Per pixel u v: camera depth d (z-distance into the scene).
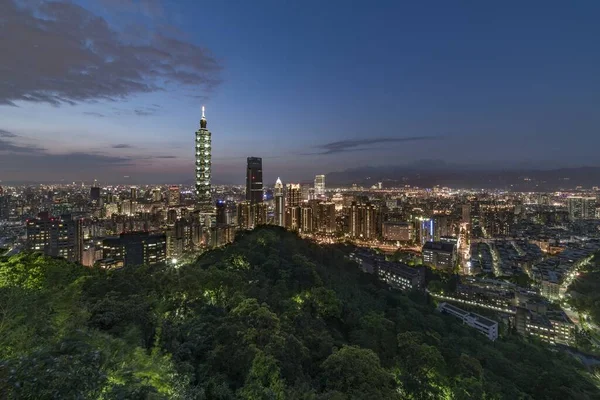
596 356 89.44
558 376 59.62
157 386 19.39
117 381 15.12
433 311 89.88
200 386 26.86
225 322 36.66
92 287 43.00
